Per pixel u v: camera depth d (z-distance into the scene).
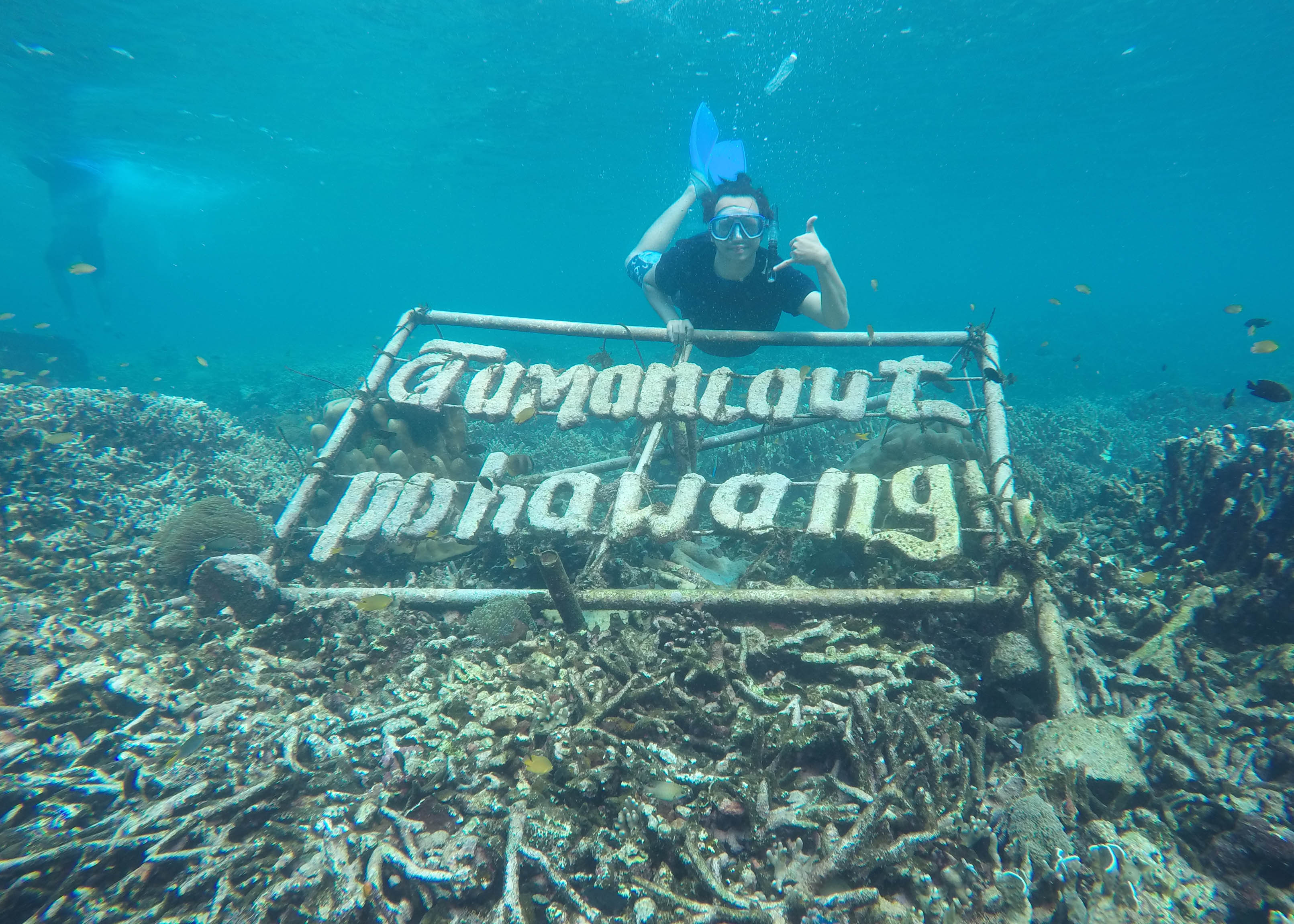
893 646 3.55
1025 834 2.34
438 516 5.11
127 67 23.02
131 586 4.61
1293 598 3.46
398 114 30.75
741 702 3.22
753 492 4.90
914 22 20.58
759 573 4.48
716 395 5.33
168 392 18.20
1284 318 52.66
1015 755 2.94
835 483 4.59
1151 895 2.12
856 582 4.34
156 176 43.53
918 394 5.83
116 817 2.60
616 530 4.61
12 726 3.12
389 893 2.32
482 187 52.69
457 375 6.05
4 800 2.73
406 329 6.42
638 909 2.10
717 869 2.28
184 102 27.34
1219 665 3.52
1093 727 2.76
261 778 2.81
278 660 3.91
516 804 2.53
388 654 4.00
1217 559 4.21
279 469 8.49
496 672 3.53
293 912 2.25
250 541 5.06
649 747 2.87
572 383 5.82
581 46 22.48
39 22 19.47
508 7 19.59
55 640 3.69
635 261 6.50
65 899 2.29
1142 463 9.87
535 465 9.71
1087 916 2.06
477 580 5.00
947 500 4.29
